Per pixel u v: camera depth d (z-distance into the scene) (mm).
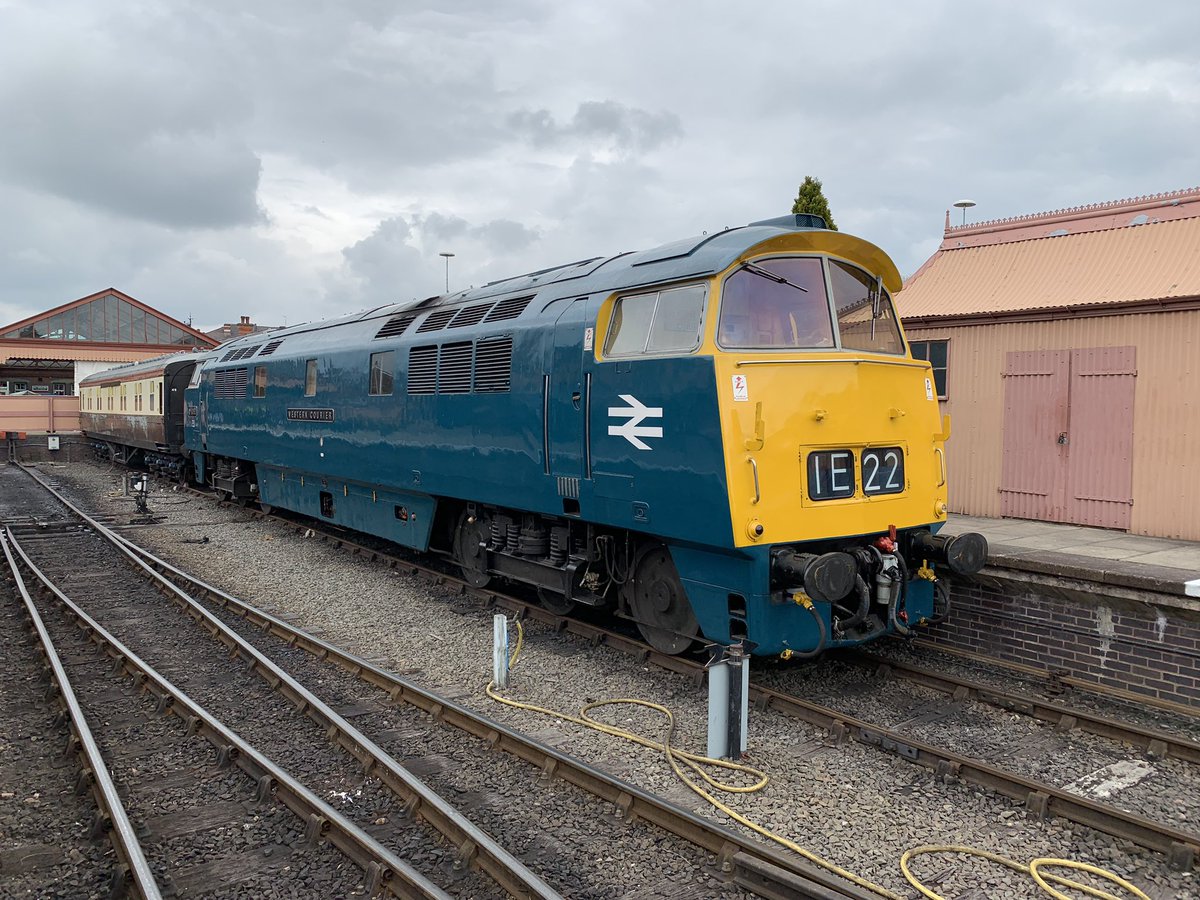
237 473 17812
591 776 5105
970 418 11109
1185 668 6383
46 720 6473
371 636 8648
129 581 11445
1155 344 9281
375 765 5410
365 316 12625
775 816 4809
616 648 7953
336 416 12188
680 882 4199
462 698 6867
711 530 6000
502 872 4176
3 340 40531
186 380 21688
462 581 10445
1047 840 4594
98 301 44250
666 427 6375
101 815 4723
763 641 6039
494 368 8578
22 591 10281
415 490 10227
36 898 4137
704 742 5895
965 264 12195
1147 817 4863
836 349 6680
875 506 6531
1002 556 7465
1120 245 10742
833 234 6668
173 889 4184
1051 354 10234
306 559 12664
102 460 31953
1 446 33281
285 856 4500
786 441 6070
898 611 6715
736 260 6266
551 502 7785
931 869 4301
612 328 7188
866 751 5734
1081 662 7027
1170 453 9133
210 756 5789
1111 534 9359
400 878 4102
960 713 6441
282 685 7035
